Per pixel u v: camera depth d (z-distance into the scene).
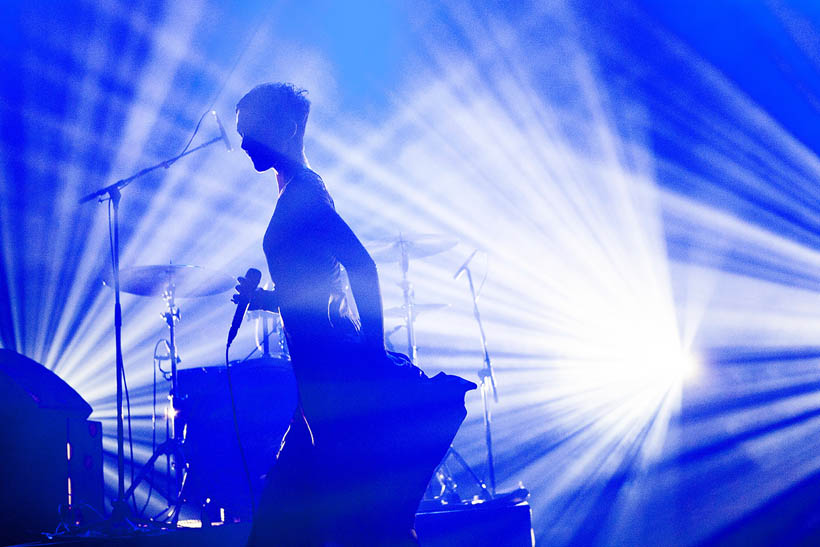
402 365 2.28
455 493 4.63
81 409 4.49
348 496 2.20
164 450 4.49
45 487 4.09
